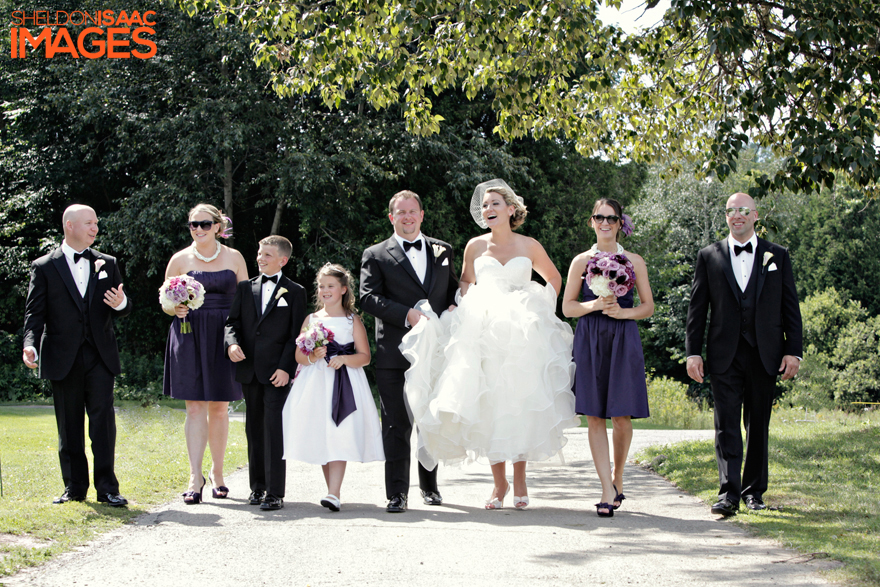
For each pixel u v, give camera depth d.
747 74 8.65
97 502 5.04
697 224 28.67
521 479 5.25
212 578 3.38
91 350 5.12
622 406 4.96
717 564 3.58
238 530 4.38
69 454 5.07
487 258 5.45
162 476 6.22
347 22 7.86
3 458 7.00
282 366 5.23
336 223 20.09
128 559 3.70
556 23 7.82
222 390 5.49
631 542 4.07
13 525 4.20
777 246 5.17
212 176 19.38
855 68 7.11
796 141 6.83
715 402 5.09
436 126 9.32
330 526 4.50
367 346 5.49
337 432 5.12
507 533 4.30
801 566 3.53
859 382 25.27
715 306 5.13
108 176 20.97
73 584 3.26
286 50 8.77
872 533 4.08
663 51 8.80
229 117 17.92
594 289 4.96
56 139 20.92
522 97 8.82
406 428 5.17
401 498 5.06
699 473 6.50
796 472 6.22
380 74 8.24
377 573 3.45
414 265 5.40
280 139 18.69
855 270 35.84
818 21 6.68
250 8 8.31
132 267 20.84
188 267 5.77
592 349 5.08
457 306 5.28
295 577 3.40
